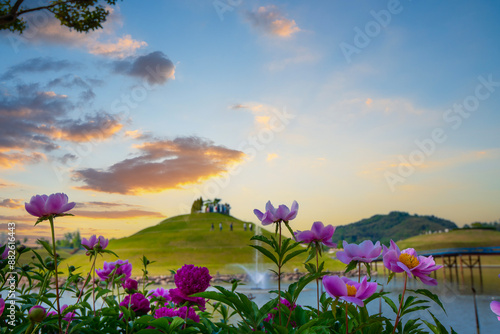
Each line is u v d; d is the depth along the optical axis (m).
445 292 21.50
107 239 2.74
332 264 39.69
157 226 82.19
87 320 2.16
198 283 2.25
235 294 1.88
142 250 63.78
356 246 1.93
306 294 21.75
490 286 31.44
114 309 2.30
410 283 26.27
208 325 2.19
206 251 63.38
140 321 2.12
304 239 2.16
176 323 1.97
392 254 1.86
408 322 2.09
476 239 84.56
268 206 2.19
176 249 64.38
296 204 2.18
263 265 54.69
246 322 1.86
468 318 15.55
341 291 1.66
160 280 35.50
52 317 2.10
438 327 1.91
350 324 2.06
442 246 80.44
